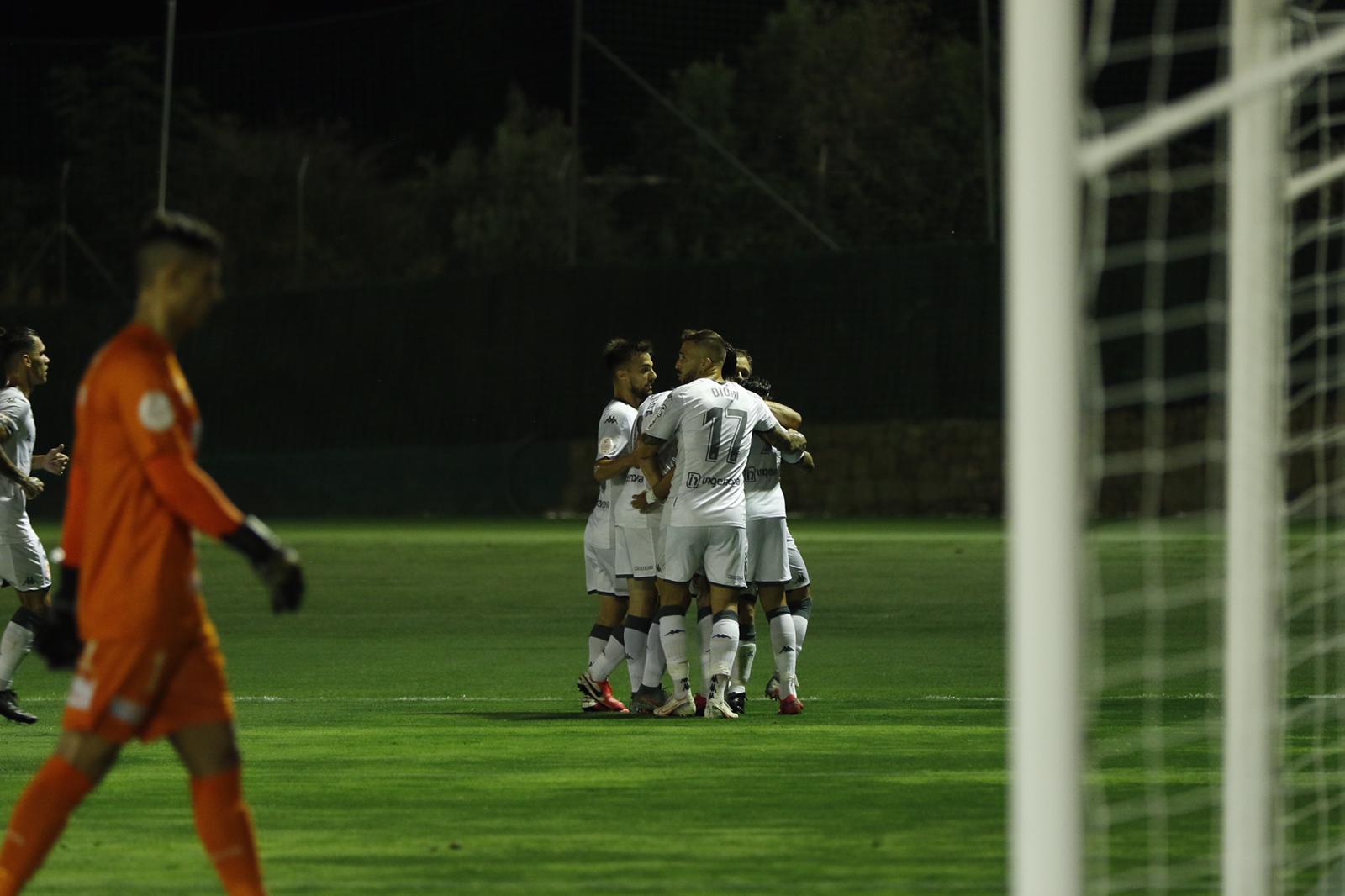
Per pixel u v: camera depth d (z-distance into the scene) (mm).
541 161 135500
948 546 81125
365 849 19375
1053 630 11016
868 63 118562
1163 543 78438
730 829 20469
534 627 49781
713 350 30562
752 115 120000
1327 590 50188
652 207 122188
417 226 139750
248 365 113375
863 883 17562
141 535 14016
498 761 25828
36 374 31281
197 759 14578
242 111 141125
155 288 14250
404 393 110125
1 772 25125
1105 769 24266
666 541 30594
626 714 31688
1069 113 10883
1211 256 92562
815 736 28344
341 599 58625
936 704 33000
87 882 17812
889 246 106375
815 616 51469
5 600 63156
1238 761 14469
